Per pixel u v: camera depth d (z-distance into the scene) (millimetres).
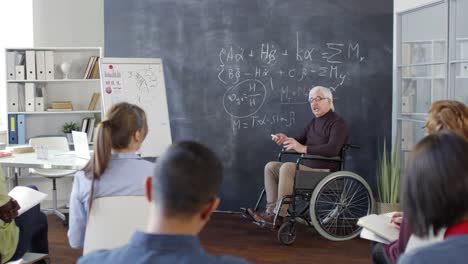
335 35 5543
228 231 5152
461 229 1222
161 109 5656
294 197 4758
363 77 5531
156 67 5707
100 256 1134
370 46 5508
